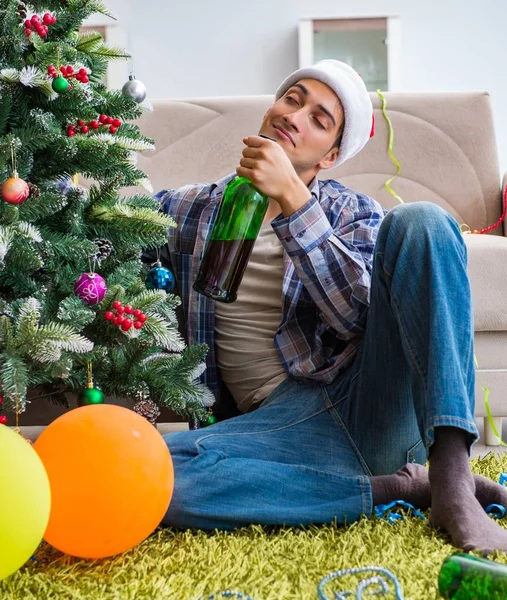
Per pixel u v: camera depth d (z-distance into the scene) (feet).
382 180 7.65
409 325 3.64
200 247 4.92
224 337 4.91
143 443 3.09
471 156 7.67
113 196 4.27
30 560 3.27
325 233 4.12
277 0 14.51
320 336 4.54
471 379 3.61
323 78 4.63
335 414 4.22
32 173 4.19
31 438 6.45
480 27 14.52
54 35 4.31
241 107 7.75
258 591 2.87
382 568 2.92
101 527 2.99
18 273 3.93
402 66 14.67
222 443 3.89
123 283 4.39
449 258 3.69
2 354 3.60
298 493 3.62
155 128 7.70
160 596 2.82
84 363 4.17
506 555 2.99
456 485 3.26
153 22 14.55
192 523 3.56
